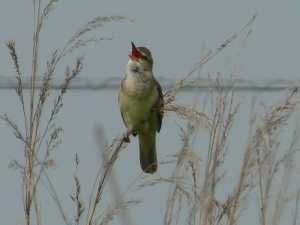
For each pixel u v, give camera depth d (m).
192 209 8.74
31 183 9.48
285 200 8.72
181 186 8.92
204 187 8.73
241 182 8.78
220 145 8.86
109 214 8.93
